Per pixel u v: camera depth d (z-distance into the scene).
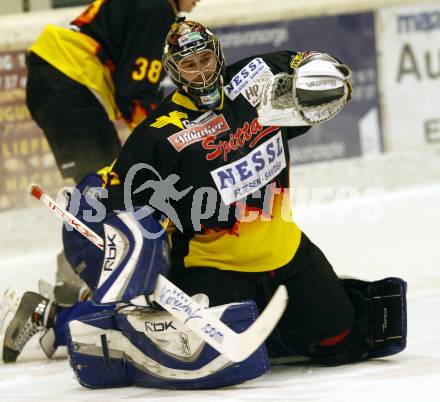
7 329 12.12
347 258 17.03
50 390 10.54
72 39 14.76
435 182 23.86
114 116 14.99
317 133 22.62
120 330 10.42
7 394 10.42
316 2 22.80
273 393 9.56
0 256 19.47
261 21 22.28
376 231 19.19
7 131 19.95
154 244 9.90
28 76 15.21
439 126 24.38
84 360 10.43
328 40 23.02
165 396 9.86
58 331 12.02
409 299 13.81
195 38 10.28
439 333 11.77
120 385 10.54
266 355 9.97
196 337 9.84
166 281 9.79
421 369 10.13
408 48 23.92
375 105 23.50
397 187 23.38
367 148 23.34
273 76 10.66
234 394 9.66
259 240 10.55
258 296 10.85
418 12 24.02
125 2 14.41
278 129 10.76
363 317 10.84
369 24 23.45
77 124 14.80
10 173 20.00
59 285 12.99
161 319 10.00
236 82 10.69
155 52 14.29
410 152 23.86
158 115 10.52
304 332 10.80
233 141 10.48
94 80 14.73
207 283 10.43
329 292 10.75
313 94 10.38
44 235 20.02
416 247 17.58
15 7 21.38
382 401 8.91
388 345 10.65
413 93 23.97
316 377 10.23
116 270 9.82
